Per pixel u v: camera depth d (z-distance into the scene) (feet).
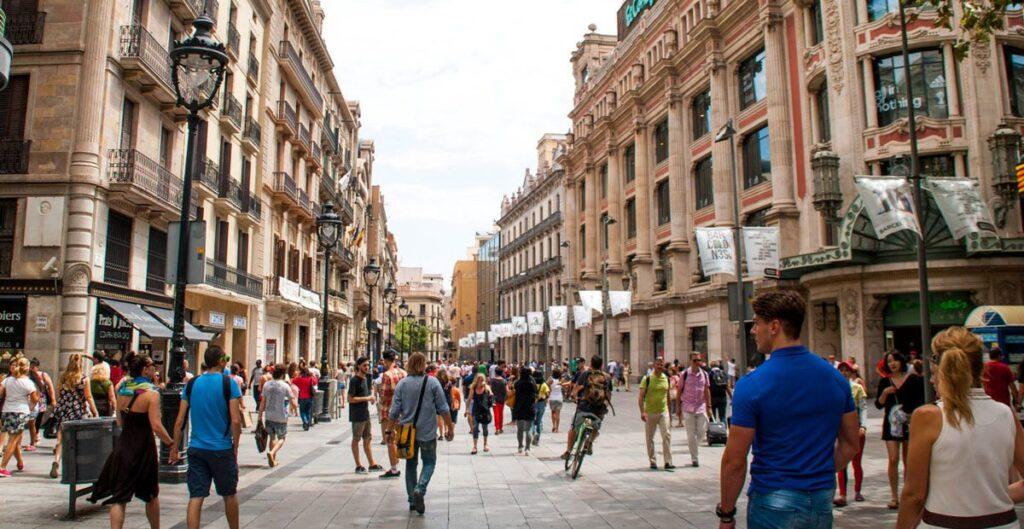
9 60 21.67
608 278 148.05
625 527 23.73
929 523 11.07
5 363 38.22
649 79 128.36
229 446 20.42
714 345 102.78
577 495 29.76
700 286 113.09
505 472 36.47
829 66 80.84
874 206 59.16
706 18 105.91
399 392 26.63
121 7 61.62
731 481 10.82
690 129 119.14
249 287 92.43
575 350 174.60
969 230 64.59
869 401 70.23
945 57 72.90
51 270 56.54
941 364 11.41
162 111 69.26
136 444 20.67
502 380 58.34
